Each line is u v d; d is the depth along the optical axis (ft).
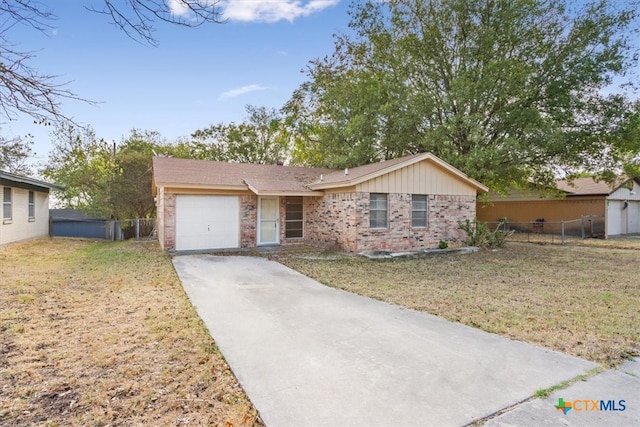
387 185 38.65
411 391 9.81
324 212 41.91
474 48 51.83
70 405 9.09
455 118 49.11
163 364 11.43
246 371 11.00
